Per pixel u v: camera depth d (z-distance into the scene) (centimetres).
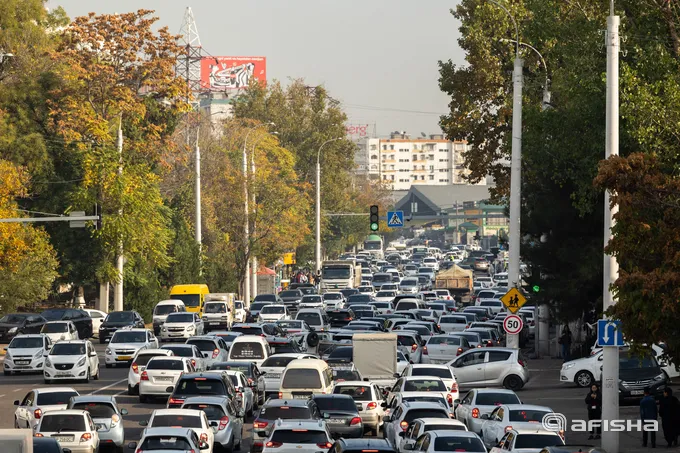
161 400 10462
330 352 11769
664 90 8100
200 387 8100
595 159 10638
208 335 12656
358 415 7794
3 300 17075
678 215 5781
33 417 7938
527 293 13050
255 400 9938
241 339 11319
